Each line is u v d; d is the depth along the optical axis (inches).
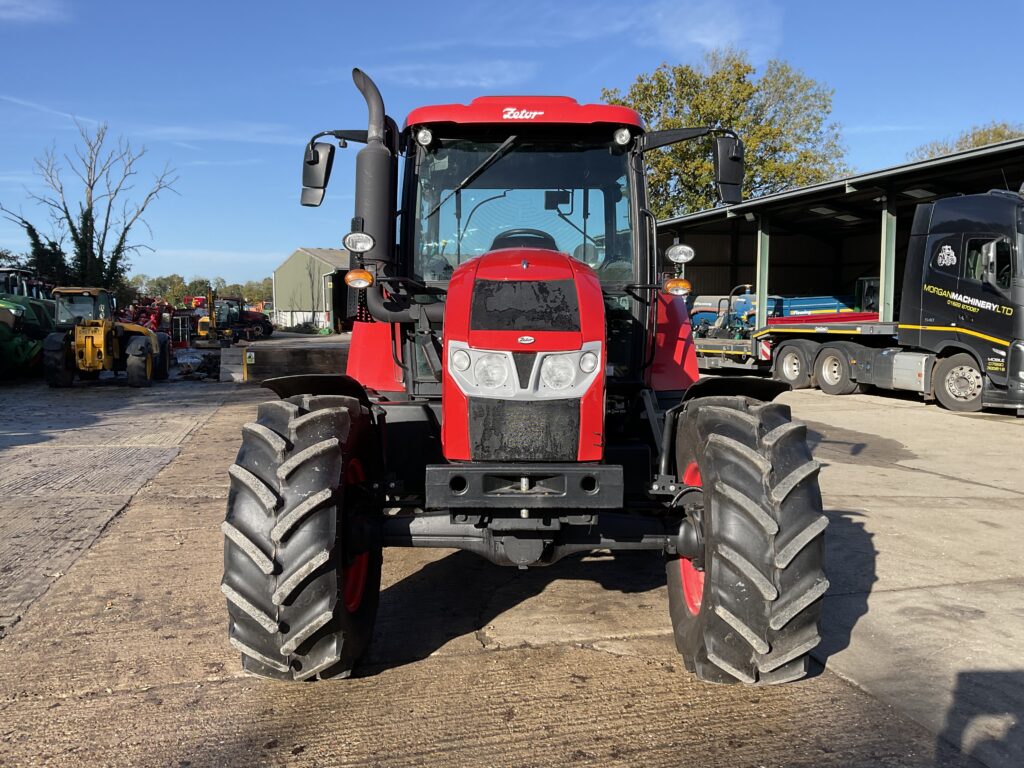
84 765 103.3
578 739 109.4
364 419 129.6
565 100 155.3
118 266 1517.0
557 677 128.9
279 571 112.0
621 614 156.6
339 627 118.0
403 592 170.2
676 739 109.5
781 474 112.2
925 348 487.5
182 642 143.0
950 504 249.6
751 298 774.5
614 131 156.9
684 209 1139.3
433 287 155.8
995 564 189.0
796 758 104.7
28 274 793.6
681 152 1147.3
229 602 115.5
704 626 116.0
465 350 120.2
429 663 134.5
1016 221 430.9
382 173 138.4
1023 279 427.5
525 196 158.7
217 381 691.4
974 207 455.5
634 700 120.9
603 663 134.1
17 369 668.1
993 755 105.5
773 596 107.8
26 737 110.5
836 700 120.8
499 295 123.3
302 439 117.8
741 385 130.3
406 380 155.4
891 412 468.1
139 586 172.1
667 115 1189.7
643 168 159.3
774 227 863.1
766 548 109.9
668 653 138.1
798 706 118.9
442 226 158.4
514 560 126.9
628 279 159.3
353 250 137.5
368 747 107.7
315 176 152.7
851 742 108.7
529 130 157.0
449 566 188.1
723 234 895.1
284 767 103.0
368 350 161.8
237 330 1542.8
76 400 538.9
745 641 112.7
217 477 283.7
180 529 216.4
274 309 2778.1
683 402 133.2
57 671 131.4
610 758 104.6
